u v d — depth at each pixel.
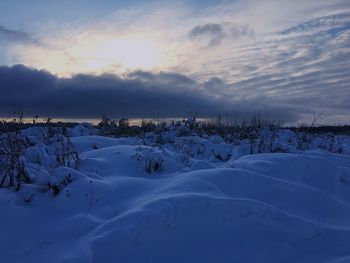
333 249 5.46
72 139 11.88
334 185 8.18
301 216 6.54
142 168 8.56
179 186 6.70
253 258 5.18
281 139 13.70
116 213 6.23
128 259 4.96
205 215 5.63
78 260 4.78
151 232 5.28
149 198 6.44
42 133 12.61
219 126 16.61
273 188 7.09
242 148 11.31
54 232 5.82
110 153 9.45
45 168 7.99
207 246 5.27
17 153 7.53
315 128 18.67
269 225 5.69
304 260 5.20
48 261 5.05
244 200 5.91
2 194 6.70
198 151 11.84
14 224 6.01
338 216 6.73
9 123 9.71
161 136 13.77
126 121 17.27
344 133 20.44
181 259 5.07
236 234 5.49
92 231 5.56
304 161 8.61
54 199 6.74
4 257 5.30
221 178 7.00
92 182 7.02
